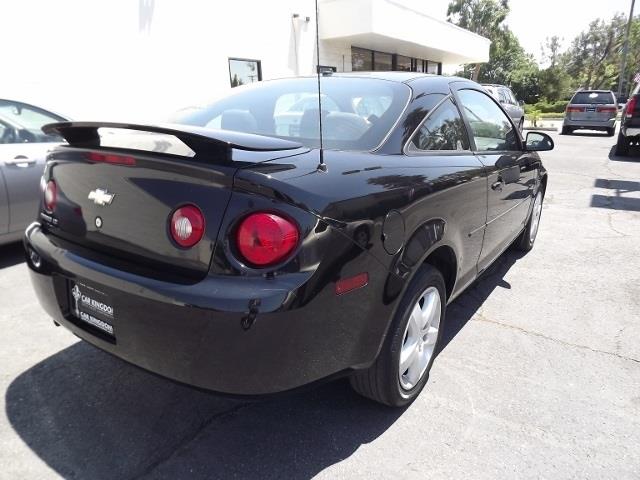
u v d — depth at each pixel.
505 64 47.69
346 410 2.34
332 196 1.73
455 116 2.82
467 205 2.60
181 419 2.24
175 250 1.70
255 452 2.06
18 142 4.17
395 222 1.97
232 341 1.60
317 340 1.72
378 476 1.95
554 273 4.16
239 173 1.62
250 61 11.84
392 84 2.63
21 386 2.44
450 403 2.40
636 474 1.98
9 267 4.05
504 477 1.95
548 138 3.73
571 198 7.13
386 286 1.95
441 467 2.00
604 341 3.04
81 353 2.75
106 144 1.93
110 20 8.66
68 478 1.89
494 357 2.83
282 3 12.49
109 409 2.29
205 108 2.80
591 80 61.47
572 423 2.28
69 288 2.07
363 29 13.79
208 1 10.45
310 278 1.63
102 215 1.92
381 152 2.18
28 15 7.50
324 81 2.80
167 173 1.73
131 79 9.16
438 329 2.50
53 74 7.93
